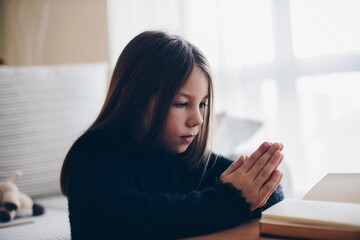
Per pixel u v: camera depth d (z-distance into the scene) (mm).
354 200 503
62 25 2238
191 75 625
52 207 1423
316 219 425
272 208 484
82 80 1754
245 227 531
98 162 586
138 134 713
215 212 518
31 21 2297
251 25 1879
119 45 2150
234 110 1917
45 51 2283
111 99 704
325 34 1730
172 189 770
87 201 535
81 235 542
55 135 1658
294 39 1797
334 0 1707
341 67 1703
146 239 496
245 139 1606
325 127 1747
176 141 655
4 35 2305
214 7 1952
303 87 1787
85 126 1715
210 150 789
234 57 1913
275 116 1852
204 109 701
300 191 1780
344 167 1717
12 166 1550
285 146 1827
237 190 545
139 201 511
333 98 1729
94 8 2150
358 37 1667
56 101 1680
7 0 2301
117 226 496
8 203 1177
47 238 989
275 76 1841
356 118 1689
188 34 1995
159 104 622
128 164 663
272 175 563
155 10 2078
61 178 675
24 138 1588
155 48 664
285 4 1810
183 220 503
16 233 1027
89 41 2176
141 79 657
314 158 1771
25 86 1620
